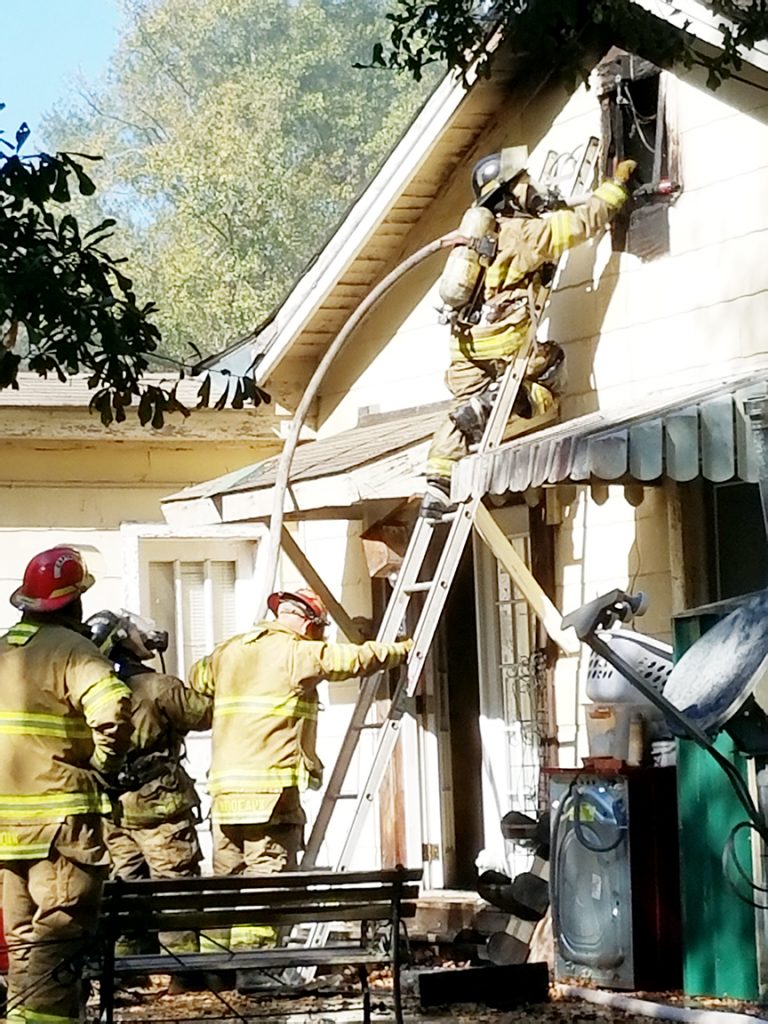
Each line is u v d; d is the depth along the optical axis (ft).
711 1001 24.21
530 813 32.50
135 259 113.09
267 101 109.70
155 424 21.50
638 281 30.35
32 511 38.50
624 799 25.75
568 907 26.43
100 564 38.96
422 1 26.05
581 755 30.63
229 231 102.89
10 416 37.83
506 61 32.63
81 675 21.17
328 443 36.86
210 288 100.58
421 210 36.45
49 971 21.08
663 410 23.79
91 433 38.45
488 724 33.76
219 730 28.17
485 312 29.73
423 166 35.17
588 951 26.00
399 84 117.08
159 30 126.72
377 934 28.07
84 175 19.89
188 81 127.13
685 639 24.75
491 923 30.96
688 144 29.45
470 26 25.77
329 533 39.11
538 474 24.91
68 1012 21.17
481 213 29.58
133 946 27.81
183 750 32.58
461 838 36.32
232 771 27.86
